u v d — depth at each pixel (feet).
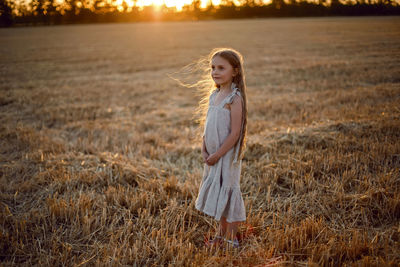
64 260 7.32
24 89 31.63
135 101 26.89
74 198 9.84
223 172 7.27
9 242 7.81
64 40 99.19
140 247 7.70
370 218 8.73
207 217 9.26
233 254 7.54
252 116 20.52
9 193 10.68
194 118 20.86
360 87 26.43
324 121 16.93
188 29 152.15
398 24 108.17
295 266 7.00
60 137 17.35
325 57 46.62
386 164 11.30
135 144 15.96
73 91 30.73
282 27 138.10
